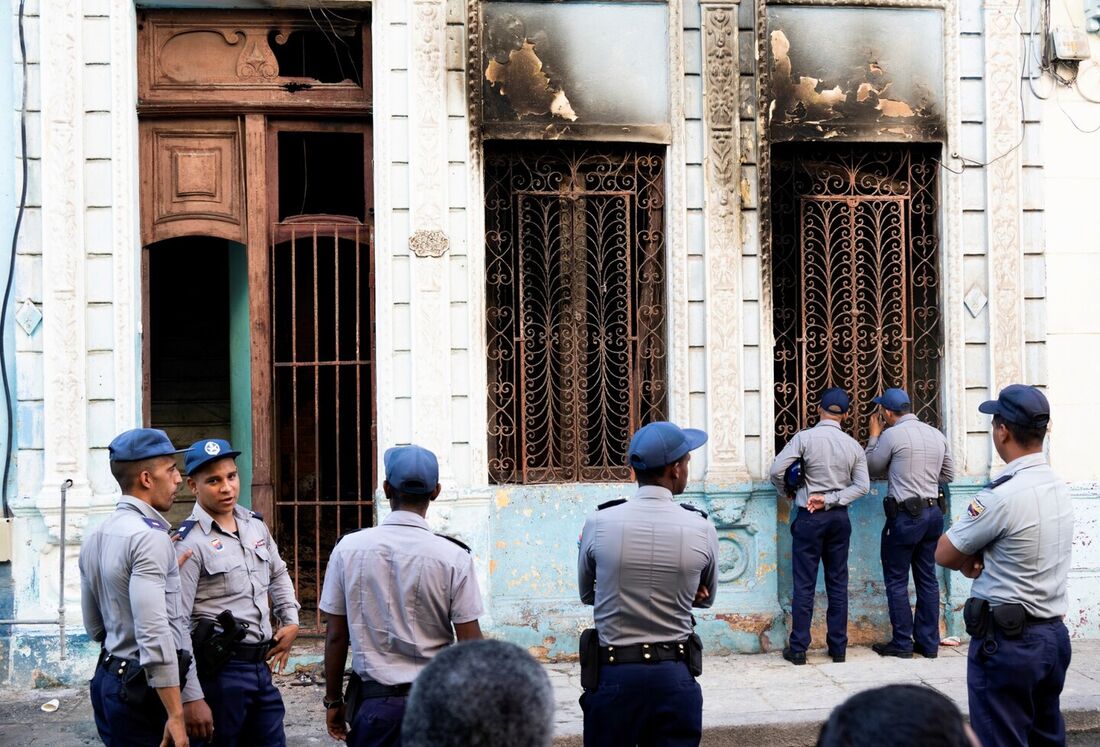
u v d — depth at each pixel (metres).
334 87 7.52
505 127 7.41
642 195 7.68
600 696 4.09
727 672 7.05
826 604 7.71
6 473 6.95
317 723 6.24
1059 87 7.86
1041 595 4.30
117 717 4.11
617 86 7.53
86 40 7.06
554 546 7.45
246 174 7.48
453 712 2.03
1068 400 7.83
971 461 7.77
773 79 7.67
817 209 7.86
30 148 6.98
